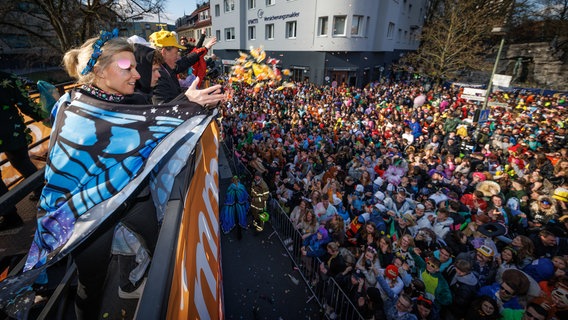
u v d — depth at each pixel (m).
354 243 6.05
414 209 6.62
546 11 34.66
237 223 7.80
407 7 33.72
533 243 5.05
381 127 13.60
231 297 6.16
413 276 4.97
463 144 10.78
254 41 32.53
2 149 2.24
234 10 32.91
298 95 21.27
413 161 9.53
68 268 1.70
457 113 14.73
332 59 26.47
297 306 5.95
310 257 6.10
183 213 1.42
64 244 1.12
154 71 1.95
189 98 1.28
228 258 7.30
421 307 4.16
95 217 1.13
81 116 1.10
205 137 2.78
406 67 29.91
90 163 1.12
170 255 1.11
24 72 21.69
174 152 1.46
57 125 1.12
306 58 27.39
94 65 1.14
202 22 42.50
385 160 9.12
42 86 2.58
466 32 23.70
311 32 26.16
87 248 1.27
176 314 1.07
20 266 1.48
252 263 7.12
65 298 1.66
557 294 3.66
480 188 7.12
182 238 1.32
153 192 1.45
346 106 17.95
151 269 1.04
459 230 6.00
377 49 29.03
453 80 35.28
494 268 4.76
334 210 6.77
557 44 32.50
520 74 34.44
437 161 9.05
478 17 23.25
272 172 9.34
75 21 14.78
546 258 4.49
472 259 4.80
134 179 1.16
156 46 2.29
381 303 4.45
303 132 13.15
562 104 21.00
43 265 1.11
